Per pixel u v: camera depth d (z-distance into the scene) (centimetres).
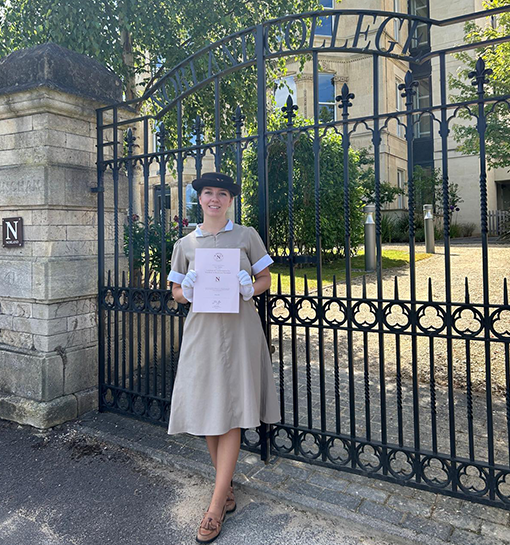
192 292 232
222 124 727
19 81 351
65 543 223
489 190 2081
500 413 348
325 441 279
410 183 246
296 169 1012
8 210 373
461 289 764
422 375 439
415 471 252
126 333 429
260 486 261
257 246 249
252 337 239
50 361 355
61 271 357
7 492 268
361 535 225
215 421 226
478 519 227
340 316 676
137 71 728
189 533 229
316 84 280
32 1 600
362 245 1327
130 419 364
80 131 374
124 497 262
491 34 1268
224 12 681
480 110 227
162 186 338
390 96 1761
